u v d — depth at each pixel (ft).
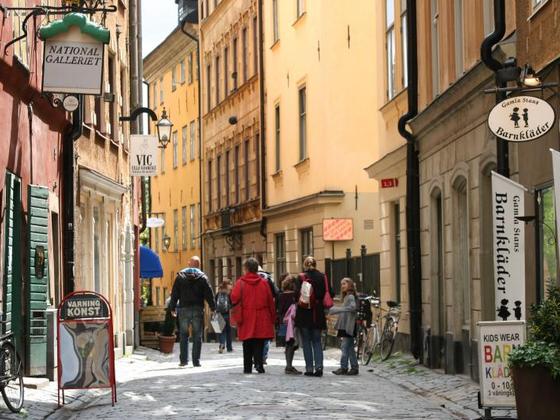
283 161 160.86
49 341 75.25
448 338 85.97
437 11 93.50
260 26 172.96
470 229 80.94
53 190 85.76
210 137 217.36
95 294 63.57
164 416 57.21
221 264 207.21
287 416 56.80
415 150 99.45
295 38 152.87
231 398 65.98
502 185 54.70
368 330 99.19
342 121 139.54
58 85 70.79
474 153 79.00
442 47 90.53
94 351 63.21
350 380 81.46
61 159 89.30
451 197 86.74
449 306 86.84
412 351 96.94
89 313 63.36
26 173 75.36
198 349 98.53
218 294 130.93
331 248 139.54
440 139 90.07
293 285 97.50
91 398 67.92
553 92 61.26
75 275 92.99
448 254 87.66
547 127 57.67
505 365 50.44
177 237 256.93
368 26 140.56
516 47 69.00
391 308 104.78
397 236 113.60
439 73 92.22
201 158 224.74
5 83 68.90
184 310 98.32
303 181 149.69
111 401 65.21
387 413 58.39
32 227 75.31
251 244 182.29
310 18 145.07
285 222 159.43
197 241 236.22
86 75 71.10
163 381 79.71
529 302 65.72
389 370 90.79
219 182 209.87
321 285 85.10
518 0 68.64
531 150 65.31
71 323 63.05
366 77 140.36
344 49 140.05
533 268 65.26
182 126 252.21
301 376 84.79
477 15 79.15
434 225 93.97
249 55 183.62
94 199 104.42
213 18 212.64
